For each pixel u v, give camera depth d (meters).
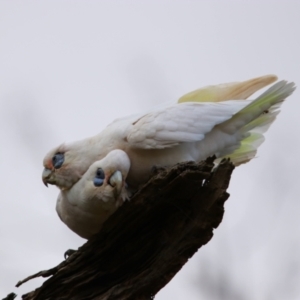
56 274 10.22
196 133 11.06
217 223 9.53
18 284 10.36
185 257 9.75
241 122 11.83
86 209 10.70
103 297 9.94
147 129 10.86
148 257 10.09
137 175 11.19
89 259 10.19
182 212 9.66
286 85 11.66
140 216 9.83
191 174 9.09
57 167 11.38
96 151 11.31
